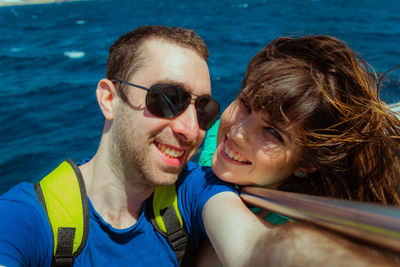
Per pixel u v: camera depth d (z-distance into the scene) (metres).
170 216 0.54
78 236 0.48
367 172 0.53
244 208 0.46
